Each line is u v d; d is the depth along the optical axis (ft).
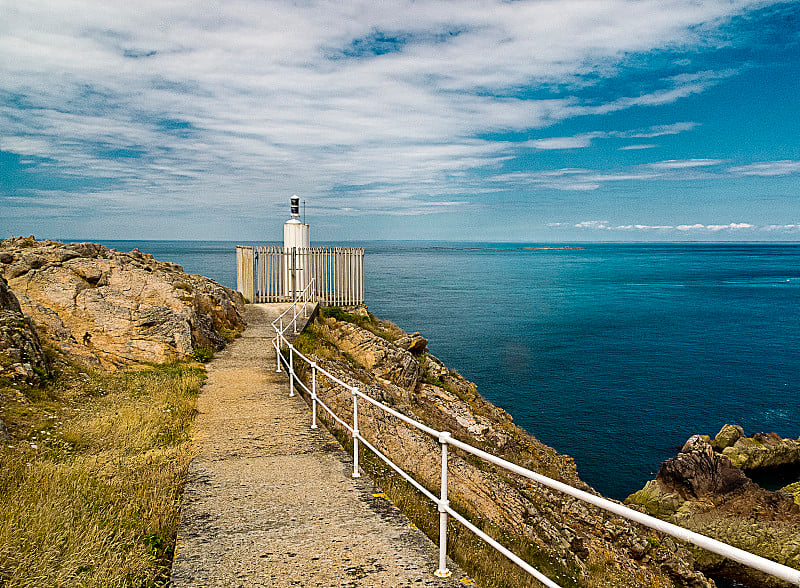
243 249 89.45
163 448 28.76
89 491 22.41
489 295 327.26
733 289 394.11
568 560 34.53
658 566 44.42
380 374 66.90
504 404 116.78
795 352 177.47
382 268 606.55
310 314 78.18
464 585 16.33
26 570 16.21
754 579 60.59
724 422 110.52
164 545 18.95
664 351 175.52
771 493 76.89
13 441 27.25
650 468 89.15
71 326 51.80
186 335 53.93
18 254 58.65
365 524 20.26
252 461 27.25
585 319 238.27
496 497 38.65
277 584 16.20
